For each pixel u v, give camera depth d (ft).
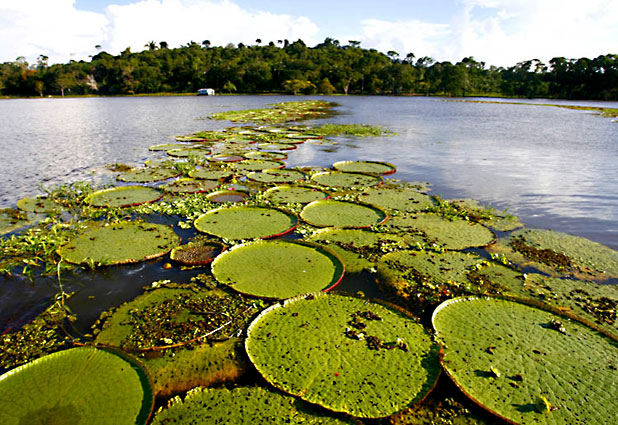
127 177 40.83
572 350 14.75
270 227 26.66
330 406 12.12
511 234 26.68
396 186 38.32
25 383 12.94
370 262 22.16
